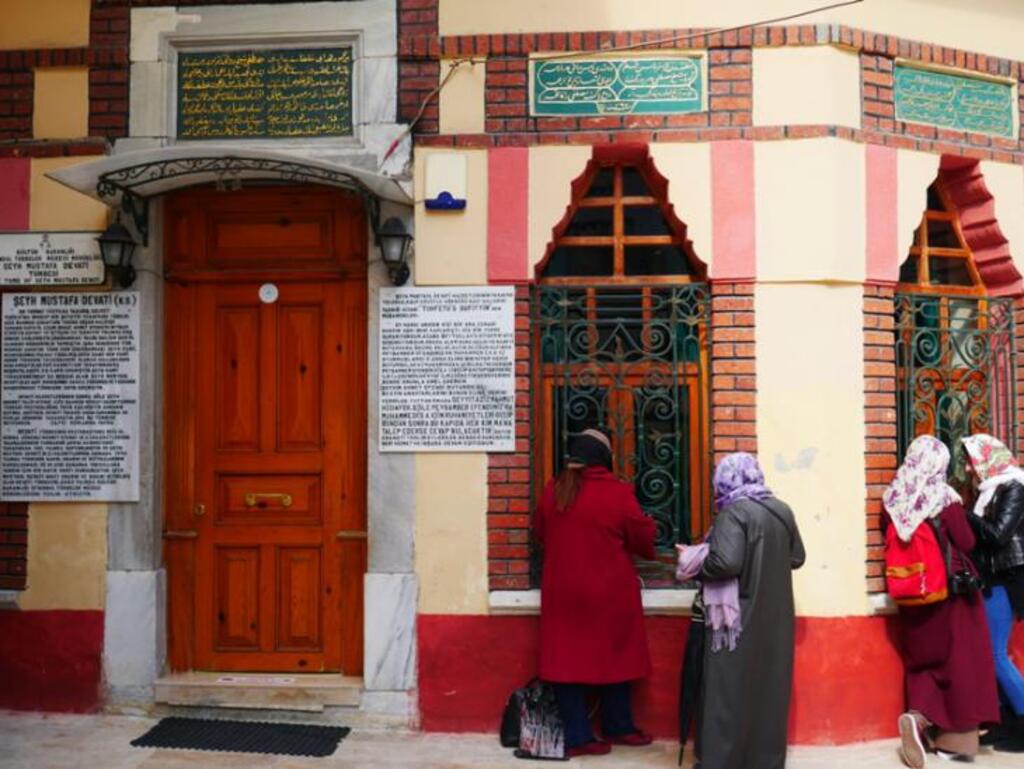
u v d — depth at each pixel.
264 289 6.36
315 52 6.25
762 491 5.22
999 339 6.52
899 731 5.77
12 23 6.32
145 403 6.18
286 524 6.32
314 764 5.38
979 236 6.51
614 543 5.57
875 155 6.03
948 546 5.54
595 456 5.69
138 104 6.25
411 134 6.07
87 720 6.03
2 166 6.26
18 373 6.23
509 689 5.90
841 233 5.89
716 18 6.02
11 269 6.23
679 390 6.13
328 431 6.31
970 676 5.52
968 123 6.39
